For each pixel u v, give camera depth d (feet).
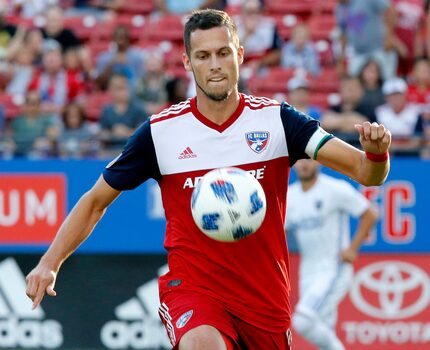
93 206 55.72
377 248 110.42
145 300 111.96
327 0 175.73
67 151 116.47
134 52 157.38
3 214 111.86
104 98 150.61
